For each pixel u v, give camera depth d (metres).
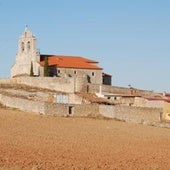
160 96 155.25
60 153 67.88
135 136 95.31
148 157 68.94
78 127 101.94
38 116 110.44
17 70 172.00
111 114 120.06
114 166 59.88
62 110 115.19
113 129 103.69
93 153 69.94
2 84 147.12
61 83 145.38
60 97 133.25
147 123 119.44
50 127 98.44
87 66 170.75
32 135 85.62
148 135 98.56
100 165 60.00
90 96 137.00
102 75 174.12
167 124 118.12
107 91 150.50
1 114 108.25
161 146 82.88
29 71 168.50
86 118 116.56
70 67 168.38
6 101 119.38
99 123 110.81
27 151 67.50
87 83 147.38
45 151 68.75
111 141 85.38
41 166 56.59
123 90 155.12
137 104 141.25
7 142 75.00
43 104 113.00
